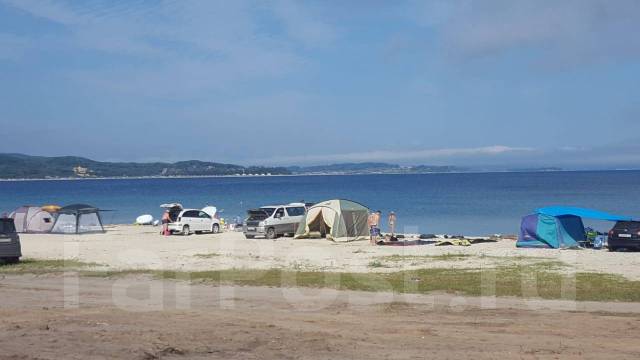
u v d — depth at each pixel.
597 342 9.70
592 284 16.38
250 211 36.81
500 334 10.40
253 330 10.36
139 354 8.30
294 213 37.62
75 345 8.85
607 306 13.57
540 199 74.12
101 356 8.17
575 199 72.50
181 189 128.50
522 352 8.93
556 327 11.08
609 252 26.11
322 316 12.30
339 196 91.75
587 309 13.23
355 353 8.78
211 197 92.94
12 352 8.36
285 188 128.75
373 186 133.12
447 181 162.50
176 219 40.66
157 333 9.91
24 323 10.78
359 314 12.63
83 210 42.34
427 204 69.56
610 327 11.06
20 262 23.14
